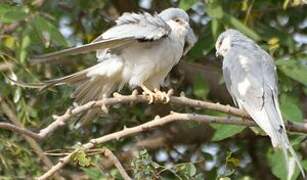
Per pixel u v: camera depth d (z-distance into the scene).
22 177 13.19
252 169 15.48
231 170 12.06
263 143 15.41
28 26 13.27
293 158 12.18
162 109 15.04
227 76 12.49
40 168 13.64
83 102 12.41
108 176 12.56
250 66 12.31
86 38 14.75
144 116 14.94
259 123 11.64
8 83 13.43
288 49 14.50
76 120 12.31
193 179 11.93
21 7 13.24
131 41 11.91
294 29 15.30
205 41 13.66
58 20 14.84
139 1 15.49
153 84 12.53
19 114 13.65
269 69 12.34
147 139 15.28
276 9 14.80
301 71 13.20
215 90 14.89
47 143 13.97
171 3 15.25
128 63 12.18
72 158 11.30
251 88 12.05
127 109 14.64
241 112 11.77
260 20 14.80
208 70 14.84
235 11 14.47
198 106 11.62
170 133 15.23
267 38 14.17
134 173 11.85
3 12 13.09
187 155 15.16
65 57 14.35
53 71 14.36
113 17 15.35
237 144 15.45
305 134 12.32
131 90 14.00
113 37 11.67
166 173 13.03
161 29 11.91
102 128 14.59
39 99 13.97
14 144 13.36
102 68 12.20
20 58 13.30
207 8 13.30
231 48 12.66
